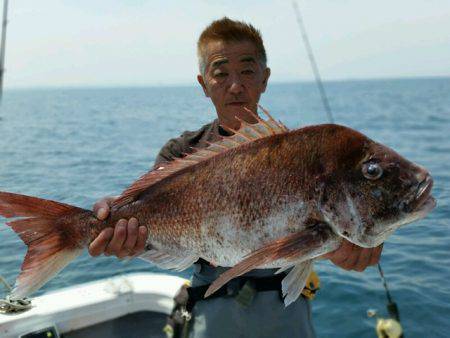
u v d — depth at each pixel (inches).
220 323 36.3
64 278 68.2
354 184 28.3
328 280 66.8
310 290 37.3
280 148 29.5
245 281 36.4
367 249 30.7
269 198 29.2
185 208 30.8
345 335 54.7
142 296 54.1
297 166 29.0
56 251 31.0
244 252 29.6
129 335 50.4
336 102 768.9
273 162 29.5
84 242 31.4
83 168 151.4
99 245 30.7
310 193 28.6
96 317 51.7
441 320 55.5
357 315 58.1
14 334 46.9
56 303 51.3
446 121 376.2
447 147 212.5
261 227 29.3
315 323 57.2
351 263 31.3
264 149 29.9
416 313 57.2
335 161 28.6
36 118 399.2
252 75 39.4
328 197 28.4
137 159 172.1
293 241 27.7
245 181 29.7
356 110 547.5
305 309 37.4
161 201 31.4
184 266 31.2
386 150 28.6
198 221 30.5
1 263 67.6
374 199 28.1
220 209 30.0
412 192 27.8
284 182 29.1
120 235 30.6
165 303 52.9
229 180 30.1
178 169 31.9
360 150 28.5
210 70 40.0
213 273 37.2
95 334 50.7
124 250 31.2
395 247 77.0
